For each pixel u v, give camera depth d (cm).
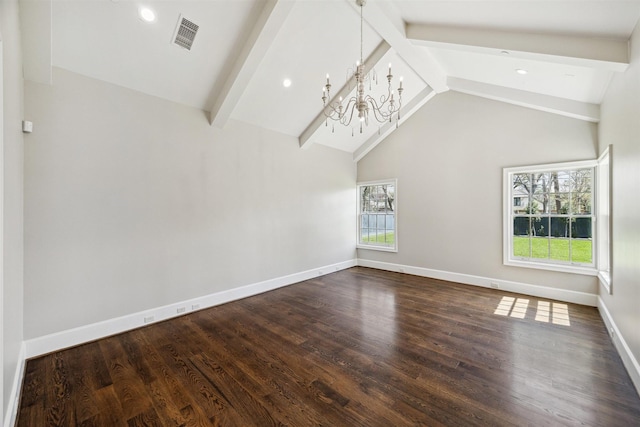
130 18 248
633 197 216
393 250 573
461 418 176
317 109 459
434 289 448
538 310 353
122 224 304
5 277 167
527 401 190
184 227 354
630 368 215
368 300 400
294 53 336
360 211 640
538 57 262
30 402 193
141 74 301
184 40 280
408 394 199
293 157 495
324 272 554
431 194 515
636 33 207
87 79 281
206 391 204
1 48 142
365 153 609
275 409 185
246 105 392
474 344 269
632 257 219
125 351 262
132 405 190
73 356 253
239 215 413
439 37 300
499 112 436
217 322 328
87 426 173
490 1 226
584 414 178
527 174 420
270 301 400
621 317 248
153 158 327
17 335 211
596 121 351
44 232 257
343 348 264
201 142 370
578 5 202
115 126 299
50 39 227
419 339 280
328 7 294
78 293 276
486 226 453
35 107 252
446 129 494
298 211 504
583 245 376
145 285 321
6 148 168
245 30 292
